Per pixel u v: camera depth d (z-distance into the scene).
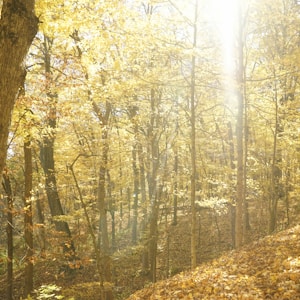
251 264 8.18
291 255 7.75
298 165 17.72
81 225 18.06
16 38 3.41
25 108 9.89
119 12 10.88
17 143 14.09
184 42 11.75
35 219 23.52
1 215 17.88
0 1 7.66
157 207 16.59
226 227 23.50
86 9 10.68
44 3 9.08
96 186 15.21
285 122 16.22
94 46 11.30
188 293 7.48
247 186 17.91
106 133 13.87
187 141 18.25
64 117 11.23
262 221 22.05
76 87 10.92
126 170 20.28
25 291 12.70
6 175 11.09
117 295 16.34
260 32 16.05
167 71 13.55
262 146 19.02
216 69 12.66
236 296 6.25
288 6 16.84
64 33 10.34
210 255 19.83
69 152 16.89
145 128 17.92
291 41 16.84
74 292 11.98
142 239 16.64
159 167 17.70
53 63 13.77
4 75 3.38
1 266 19.48
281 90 15.91
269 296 5.86
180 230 24.14
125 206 20.83
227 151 22.62
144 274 18.36
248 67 17.67
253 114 17.16
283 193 22.89
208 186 20.75
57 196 17.81
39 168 25.53
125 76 13.04
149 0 11.73
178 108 17.30
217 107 18.73
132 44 11.53
